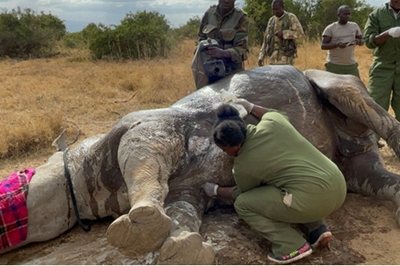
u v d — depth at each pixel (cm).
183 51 2088
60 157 428
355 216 417
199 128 409
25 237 380
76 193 405
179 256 307
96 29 2116
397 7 607
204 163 402
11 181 391
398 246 367
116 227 302
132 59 1902
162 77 1216
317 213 339
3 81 1395
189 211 376
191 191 401
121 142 381
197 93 442
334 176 342
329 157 457
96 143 410
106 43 2014
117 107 952
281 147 347
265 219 351
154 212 299
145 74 1331
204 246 317
